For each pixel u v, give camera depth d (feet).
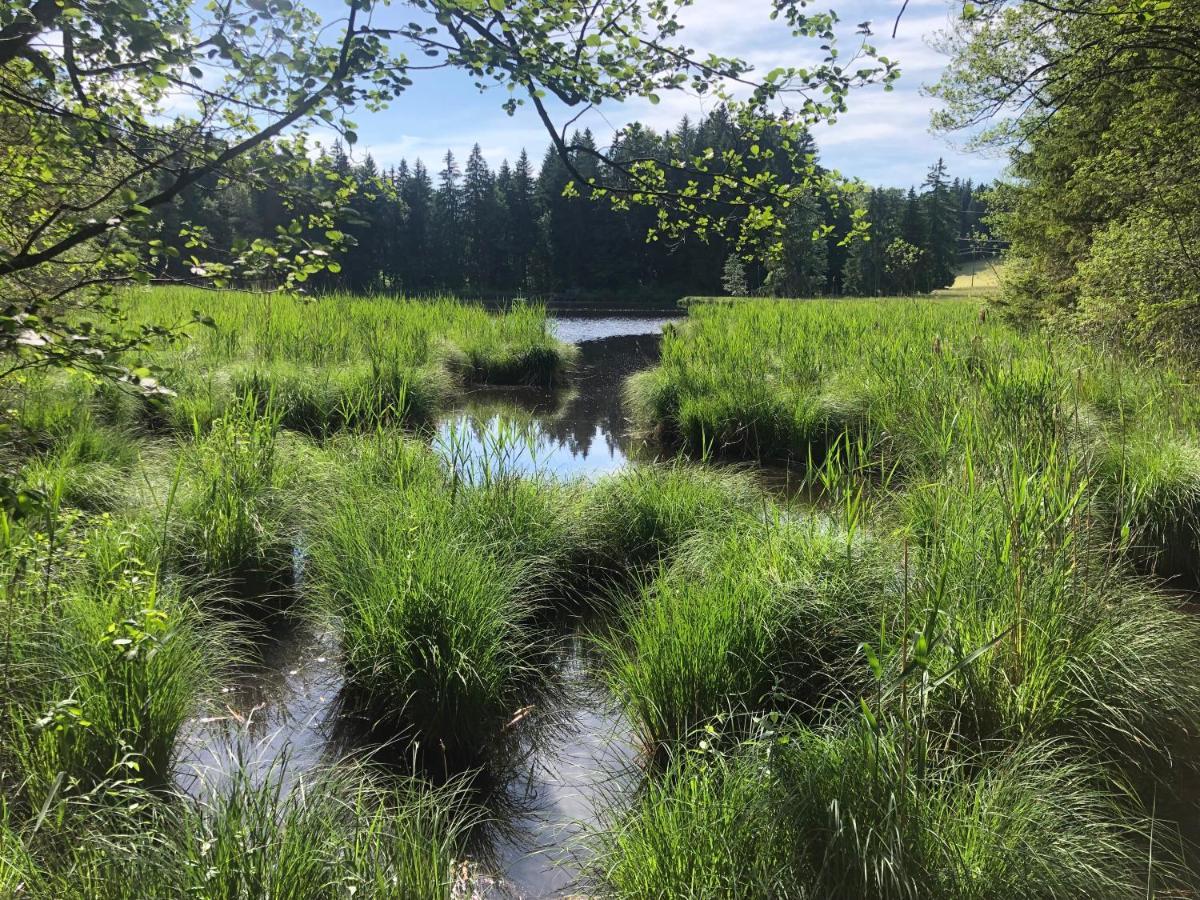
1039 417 17.49
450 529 16.97
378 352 41.65
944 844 8.44
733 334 47.60
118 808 9.01
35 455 18.74
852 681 13.29
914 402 27.91
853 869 8.41
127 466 22.00
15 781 10.09
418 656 13.30
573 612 18.35
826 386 34.32
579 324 112.78
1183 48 26.78
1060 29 30.53
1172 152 30.68
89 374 8.50
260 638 16.31
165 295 56.85
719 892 8.44
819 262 176.04
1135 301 31.04
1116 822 10.57
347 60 8.21
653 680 13.00
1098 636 12.54
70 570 13.42
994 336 38.96
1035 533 13.64
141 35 6.95
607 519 20.40
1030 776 10.09
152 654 11.51
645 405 37.83
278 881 8.03
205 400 30.35
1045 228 50.93
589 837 10.44
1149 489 19.31
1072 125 42.06
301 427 33.47
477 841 10.93
